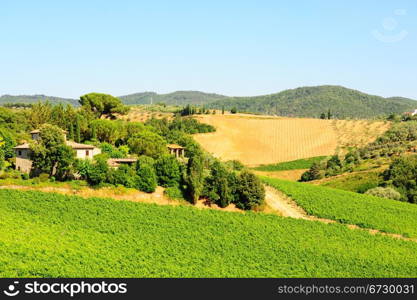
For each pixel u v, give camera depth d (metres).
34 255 42.19
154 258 46.28
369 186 102.50
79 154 73.69
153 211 58.25
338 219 66.25
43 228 49.56
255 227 58.19
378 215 69.75
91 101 128.38
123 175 62.81
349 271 48.56
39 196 57.12
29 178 63.34
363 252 54.69
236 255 49.88
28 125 100.06
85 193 60.12
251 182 65.69
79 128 92.00
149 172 63.53
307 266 48.88
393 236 62.97
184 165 70.06
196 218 58.41
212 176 66.19
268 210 66.31
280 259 50.28
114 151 85.06
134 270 42.56
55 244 45.47
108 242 48.66
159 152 90.44
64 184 60.91
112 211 56.31
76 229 51.19
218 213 61.34
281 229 58.78
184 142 116.06
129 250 47.34
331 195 78.69
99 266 42.25
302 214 67.81
